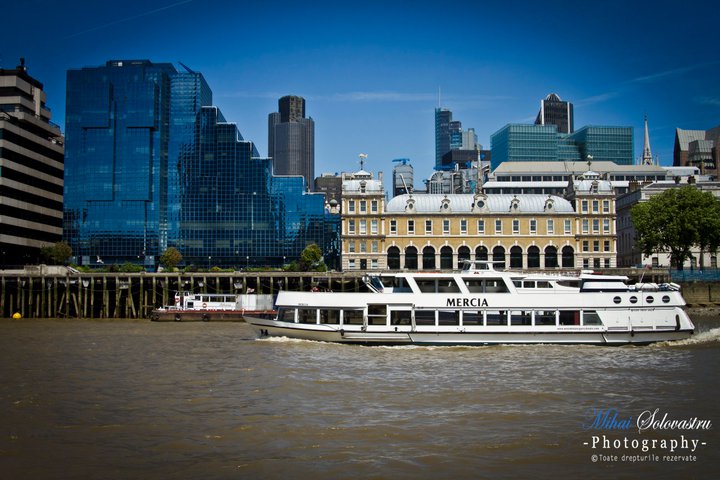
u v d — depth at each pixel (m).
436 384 45.25
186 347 66.94
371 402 39.78
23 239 173.62
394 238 144.50
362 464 28.81
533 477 27.55
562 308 64.75
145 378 47.88
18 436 32.94
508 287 65.25
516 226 144.75
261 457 29.73
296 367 52.56
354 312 66.12
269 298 114.62
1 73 188.75
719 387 44.19
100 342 73.38
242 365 53.69
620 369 51.38
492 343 64.56
